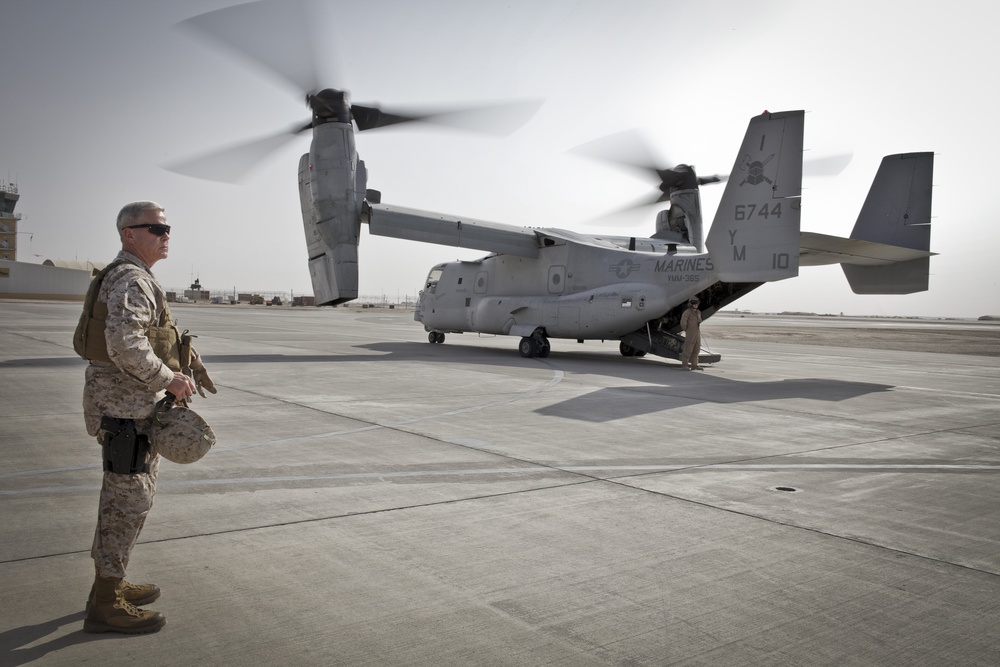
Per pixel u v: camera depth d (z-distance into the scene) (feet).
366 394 34.83
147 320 9.91
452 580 11.84
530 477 19.04
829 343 102.47
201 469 19.22
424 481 18.38
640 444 23.91
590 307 59.21
